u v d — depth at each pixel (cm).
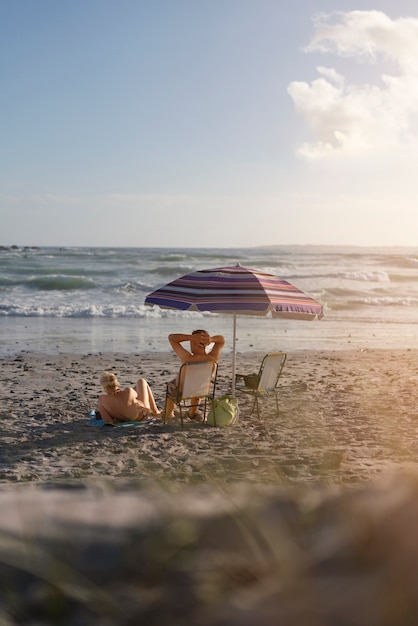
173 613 75
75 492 110
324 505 88
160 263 6216
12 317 2703
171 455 807
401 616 67
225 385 1346
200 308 928
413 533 74
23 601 78
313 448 833
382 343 2083
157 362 1659
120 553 85
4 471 732
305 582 73
